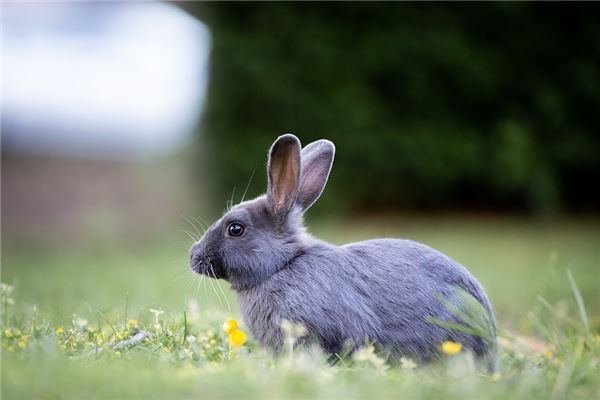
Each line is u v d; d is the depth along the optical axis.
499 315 8.11
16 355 3.95
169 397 3.24
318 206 18.09
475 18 19.11
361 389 3.45
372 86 18.58
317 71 18.09
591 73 19.42
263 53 17.81
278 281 5.00
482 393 3.54
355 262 5.01
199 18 18.06
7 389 3.26
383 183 19.00
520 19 19.09
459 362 4.40
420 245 5.23
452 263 5.17
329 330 4.80
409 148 18.70
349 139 18.30
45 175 22.03
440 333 4.88
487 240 15.45
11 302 5.85
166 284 9.21
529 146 19.12
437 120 18.98
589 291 9.10
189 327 5.50
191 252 5.27
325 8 18.27
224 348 4.80
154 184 20.70
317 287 4.88
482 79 18.98
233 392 3.29
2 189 20.62
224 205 17.84
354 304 4.82
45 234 17.31
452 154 18.92
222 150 17.80
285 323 4.50
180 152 19.69
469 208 20.11
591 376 4.02
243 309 5.18
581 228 18.19
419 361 4.86
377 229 17.11
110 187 20.89
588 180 20.72
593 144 19.78
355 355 4.43
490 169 19.25
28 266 12.24
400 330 4.86
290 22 18.02
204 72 17.94
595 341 4.96
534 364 4.71
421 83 18.72
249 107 17.89
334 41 18.23
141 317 6.12
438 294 4.94
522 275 10.49
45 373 3.46
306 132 18.11
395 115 18.75
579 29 19.33
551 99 19.31
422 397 3.41
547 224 18.97
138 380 3.41
